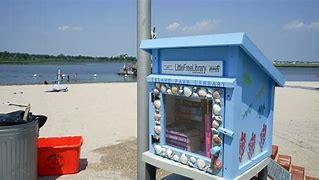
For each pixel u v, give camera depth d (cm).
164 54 297
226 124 254
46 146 539
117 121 1046
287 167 482
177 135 299
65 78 4706
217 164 259
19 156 400
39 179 507
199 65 269
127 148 704
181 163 288
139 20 361
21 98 1691
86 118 1097
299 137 844
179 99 314
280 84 314
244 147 278
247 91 274
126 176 528
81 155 648
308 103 1611
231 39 239
